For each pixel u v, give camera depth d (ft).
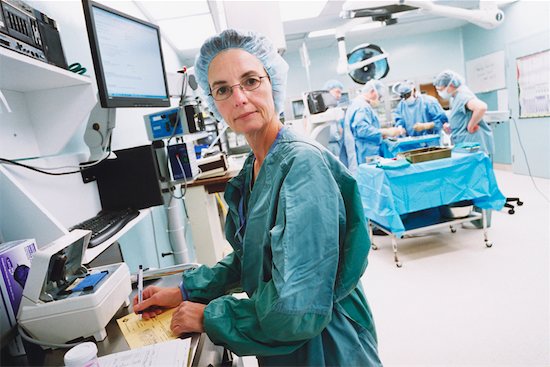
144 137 8.54
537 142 15.23
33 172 3.35
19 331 2.30
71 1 5.16
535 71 14.74
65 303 2.27
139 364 1.96
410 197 8.39
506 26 16.87
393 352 5.66
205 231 7.07
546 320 5.90
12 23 2.67
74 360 1.77
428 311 6.66
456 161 8.48
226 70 2.74
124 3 7.77
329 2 11.65
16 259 2.48
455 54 20.63
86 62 5.49
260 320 2.13
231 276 3.17
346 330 2.65
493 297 6.79
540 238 9.15
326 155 2.63
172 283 3.35
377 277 8.35
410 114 13.76
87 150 4.77
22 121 3.55
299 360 2.55
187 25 11.67
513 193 13.66
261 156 3.11
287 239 2.10
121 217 4.15
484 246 9.18
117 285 2.64
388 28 17.72
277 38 7.57
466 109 11.11
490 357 5.29
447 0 14.10
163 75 4.91
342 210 2.46
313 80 20.54
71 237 2.47
